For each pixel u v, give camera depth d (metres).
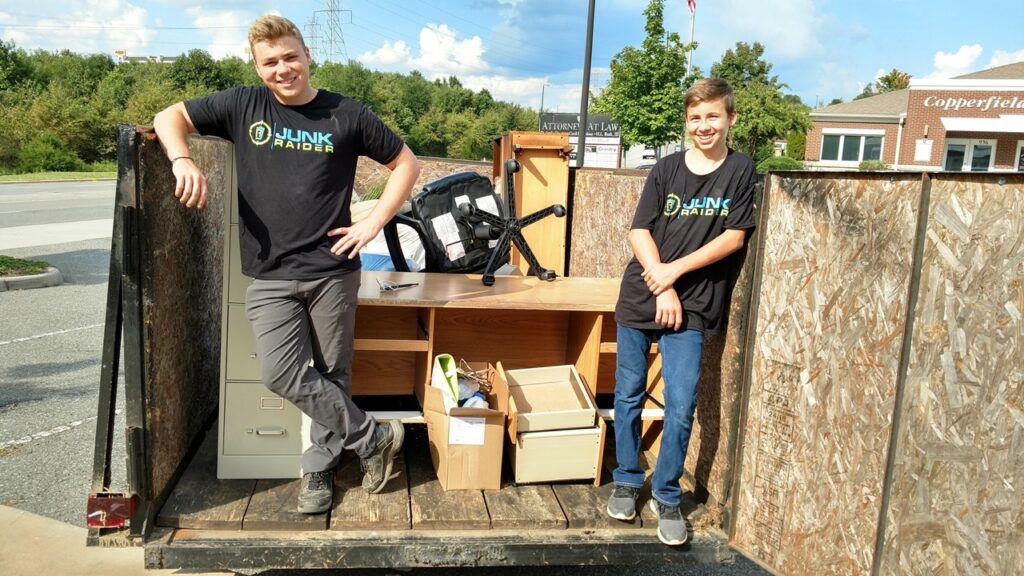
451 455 2.50
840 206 2.00
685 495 2.63
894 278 1.87
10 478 3.40
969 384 1.74
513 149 4.39
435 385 2.64
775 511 2.22
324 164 2.15
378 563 2.18
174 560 2.10
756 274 2.27
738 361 2.37
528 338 3.21
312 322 2.28
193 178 2.00
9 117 38.06
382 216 2.23
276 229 2.16
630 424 2.42
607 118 13.43
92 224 13.21
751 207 2.28
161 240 2.16
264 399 2.48
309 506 2.25
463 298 2.68
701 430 2.64
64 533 2.93
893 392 1.88
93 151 40.03
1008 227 1.65
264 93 2.17
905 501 1.87
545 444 2.58
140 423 2.07
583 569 2.88
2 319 6.35
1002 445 1.69
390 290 2.81
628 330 2.43
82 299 7.25
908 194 1.83
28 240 10.97
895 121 31.70
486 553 2.23
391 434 2.41
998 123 29.95
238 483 2.46
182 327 2.43
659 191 2.36
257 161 2.14
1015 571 1.68
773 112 24.27
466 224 3.44
